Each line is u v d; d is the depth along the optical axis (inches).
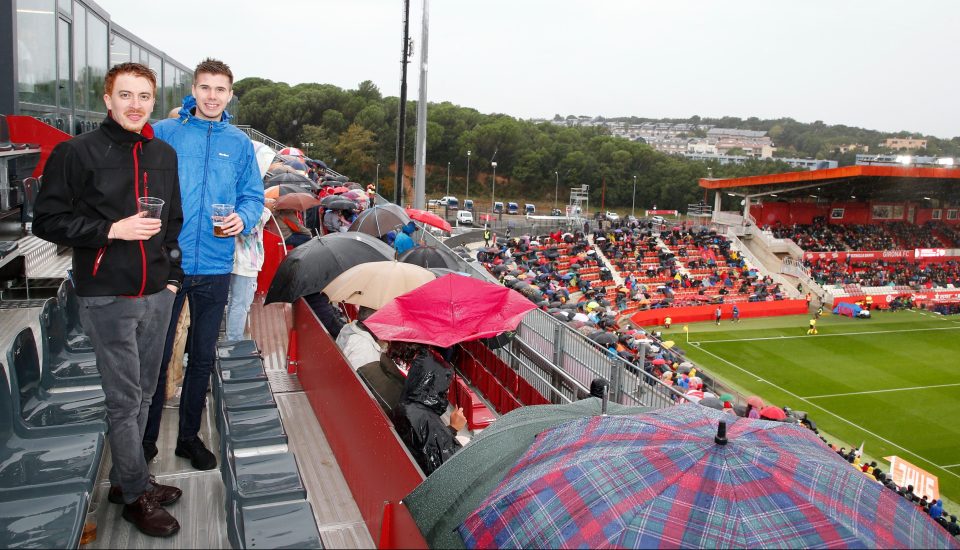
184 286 168.7
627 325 1393.9
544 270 1569.9
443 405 198.7
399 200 818.8
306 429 219.6
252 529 128.6
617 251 2016.5
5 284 337.4
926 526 137.6
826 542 123.6
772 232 2481.5
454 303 272.5
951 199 2655.0
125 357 134.3
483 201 5167.3
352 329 260.5
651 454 140.6
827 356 1521.9
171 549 139.3
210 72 169.2
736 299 1955.0
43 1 501.0
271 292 323.9
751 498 129.9
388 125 4151.1
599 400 208.8
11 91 445.7
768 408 427.8
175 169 138.0
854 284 2182.6
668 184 5344.5
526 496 138.6
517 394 372.2
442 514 152.3
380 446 158.9
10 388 158.9
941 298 2228.1
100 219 126.0
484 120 5600.4
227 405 177.6
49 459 149.8
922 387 1327.5
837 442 1061.1
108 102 127.6
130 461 140.7
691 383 757.3
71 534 124.1
